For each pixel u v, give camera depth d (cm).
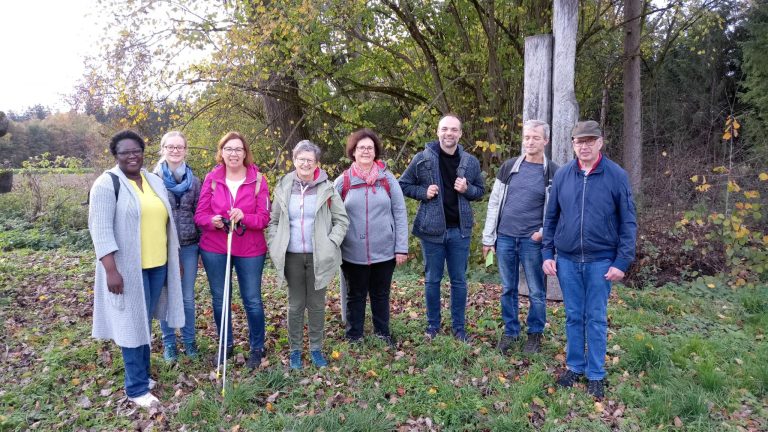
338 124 1059
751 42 1483
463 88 1019
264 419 327
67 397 359
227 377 383
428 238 434
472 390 360
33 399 354
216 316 409
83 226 1124
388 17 907
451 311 455
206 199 387
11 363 413
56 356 415
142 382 349
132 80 756
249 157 392
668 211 808
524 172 410
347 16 823
